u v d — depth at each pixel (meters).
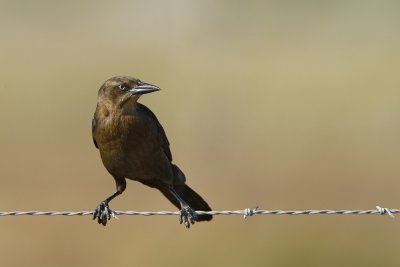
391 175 17.45
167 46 26.02
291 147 18.98
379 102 21.33
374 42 28.11
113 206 15.32
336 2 35.41
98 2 34.53
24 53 24.09
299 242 14.12
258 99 21.30
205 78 22.22
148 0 35.19
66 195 15.84
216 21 31.95
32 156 17.91
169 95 21.19
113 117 9.21
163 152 9.41
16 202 15.36
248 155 18.38
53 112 20.45
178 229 14.30
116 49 25.06
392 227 14.90
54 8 32.97
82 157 17.95
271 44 27.36
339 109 21.03
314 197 16.30
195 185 16.66
